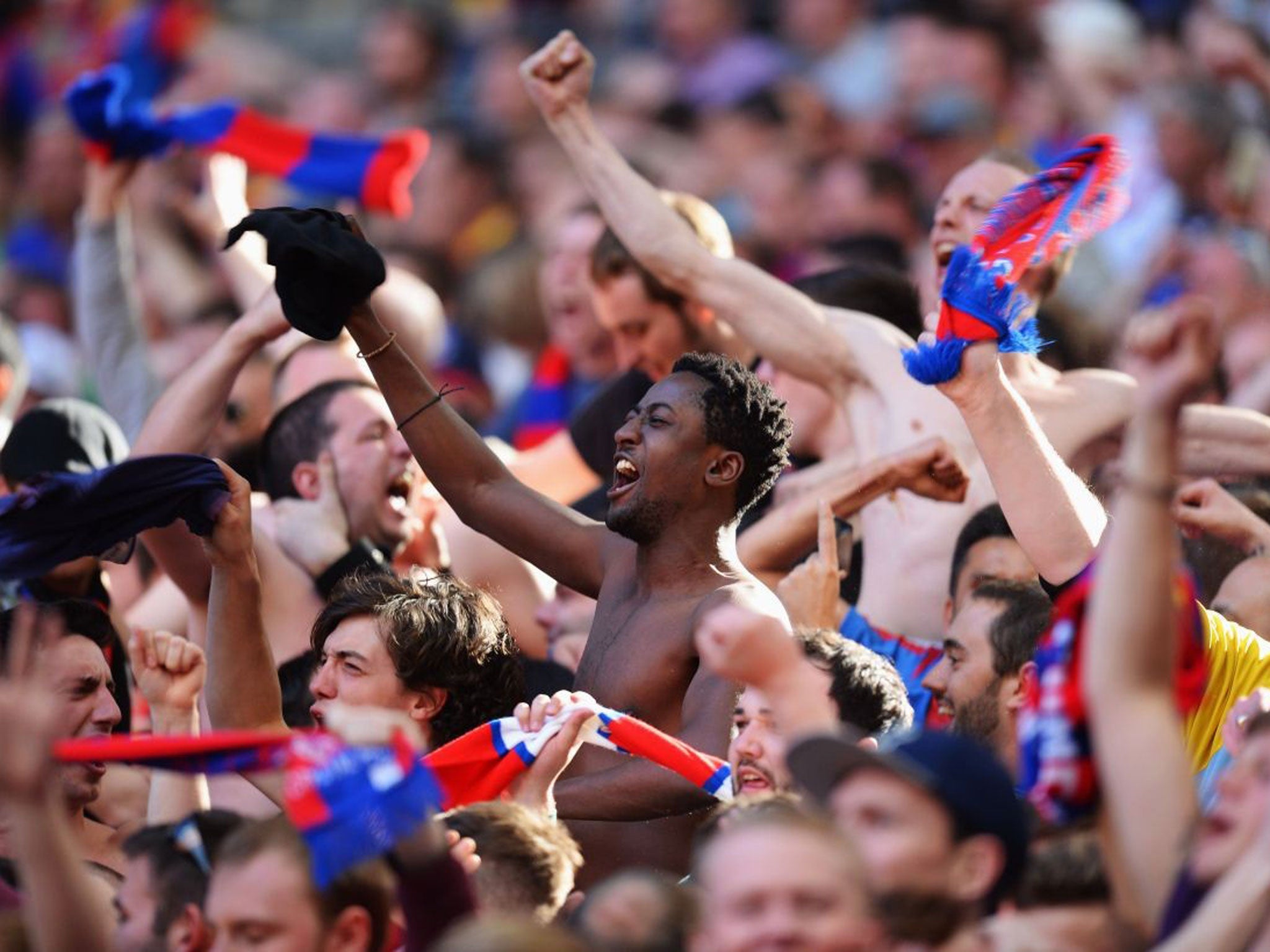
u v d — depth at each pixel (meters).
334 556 20.56
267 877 13.01
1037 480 15.68
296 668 19.44
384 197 23.91
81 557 16.78
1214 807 13.09
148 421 20.44
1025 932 12.88
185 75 45.94
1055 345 23.78
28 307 38.50
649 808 16.11
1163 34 36.34
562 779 16.66
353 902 13.13
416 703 17.22
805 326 21.11
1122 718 12.59
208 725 19.34
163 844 13.81
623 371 23.77
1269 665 16.16
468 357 34.50
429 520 21.52
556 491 23.92
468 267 38.84
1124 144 34.66
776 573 20.03
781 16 42.97
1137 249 31.80
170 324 34.25
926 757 12.42
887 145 37.75
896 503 20.73
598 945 12.53
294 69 46.84
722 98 41.47
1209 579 18.95
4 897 15.04
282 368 23.30
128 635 20.75
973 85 38.12
